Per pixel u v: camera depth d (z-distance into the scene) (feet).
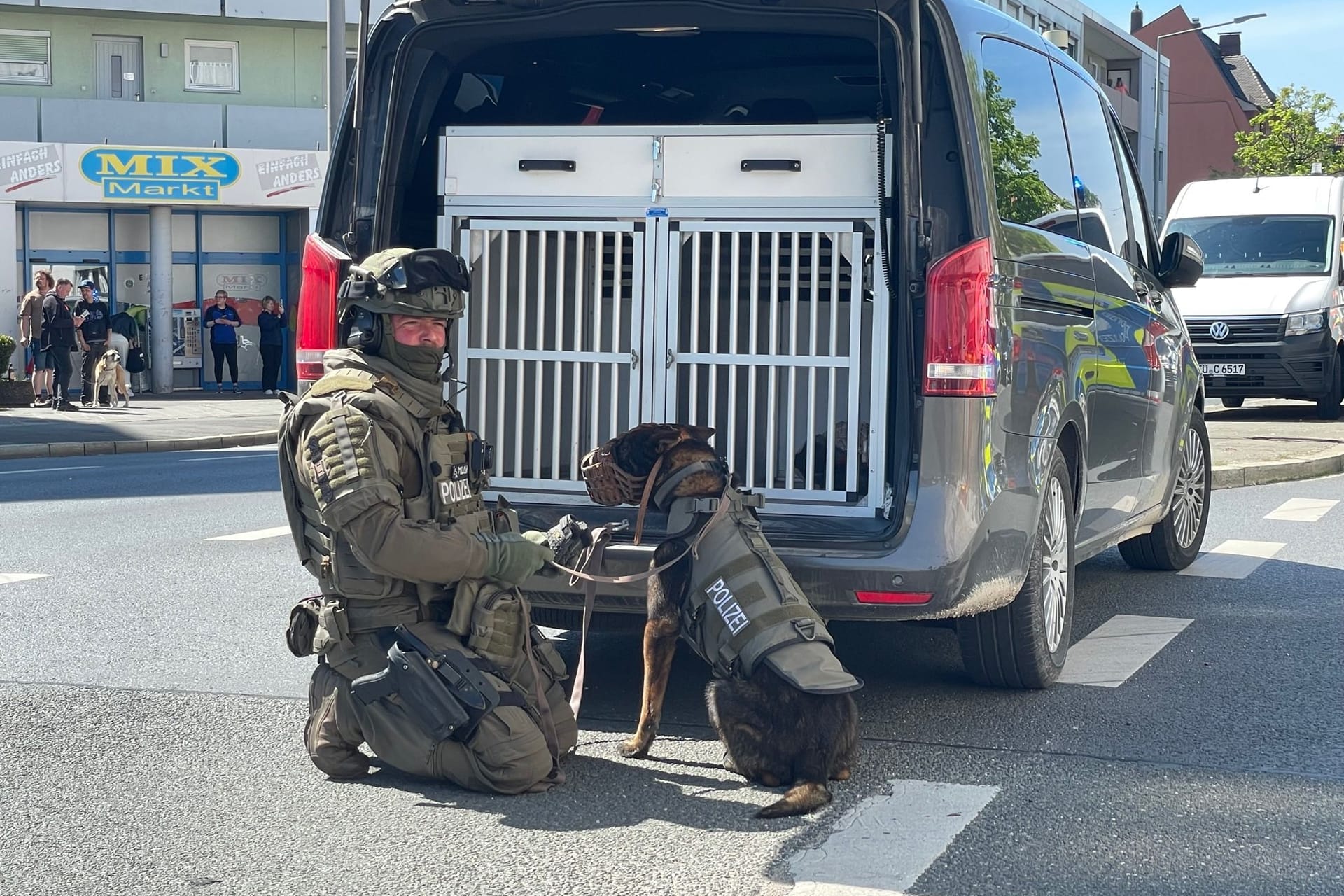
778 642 14.05
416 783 14.61
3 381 76.33
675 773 14.96
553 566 15.92
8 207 84.84
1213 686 18.33
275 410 76.33
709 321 17.52
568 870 12.19
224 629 21.88
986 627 17.49
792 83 20.79
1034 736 16.19
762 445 17.54
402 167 17.51
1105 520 20.93
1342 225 60.13
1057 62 20.06
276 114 94.84
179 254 91.30
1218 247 60.54
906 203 15.64
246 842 12.92
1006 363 16.05
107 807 13.89
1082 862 12.34
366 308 14.08
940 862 12.35
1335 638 20.88
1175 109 248.52
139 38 96.58
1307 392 56.44
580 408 17.92
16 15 93.97
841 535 15.80
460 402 18.11
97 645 20.80
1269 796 14.07
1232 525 32.19
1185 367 24.90
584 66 19.97
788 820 13.43
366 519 13.61
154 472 47.26
